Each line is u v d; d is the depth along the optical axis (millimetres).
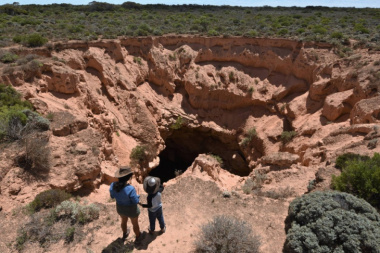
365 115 17531
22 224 9070
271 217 9281
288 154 15477
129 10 50375
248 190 12180
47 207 9922
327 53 26188
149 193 7383
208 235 7344
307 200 8250
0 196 10266
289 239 7344
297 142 22047
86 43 25594
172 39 31922
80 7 51062
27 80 19234
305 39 27875
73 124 15758
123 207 6918
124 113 25422
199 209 9898
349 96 20734
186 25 38625
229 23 39656
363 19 37656
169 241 8125
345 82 22016
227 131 29812
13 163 11523
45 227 8711
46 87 20031
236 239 7125
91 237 8391
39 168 11945
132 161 21172
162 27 36062
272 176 14141
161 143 26641
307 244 6758
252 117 29219
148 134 25219
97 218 9234
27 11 42375
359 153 12875
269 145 25750
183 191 11078
